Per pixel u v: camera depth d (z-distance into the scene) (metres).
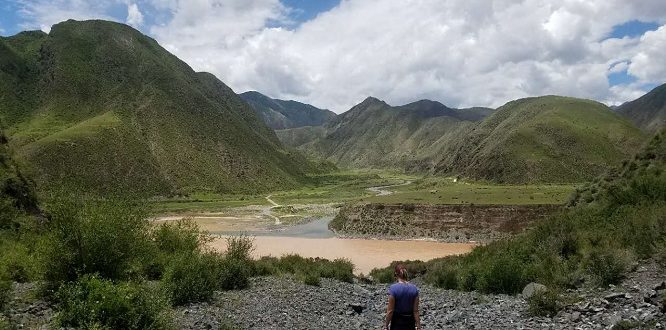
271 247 67.56
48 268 16.09
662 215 20.89
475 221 77.94
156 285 18.30
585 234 23.53
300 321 15.34
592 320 12.88
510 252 26.31
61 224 16.39
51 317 12.84
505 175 169.00
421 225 80.94
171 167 176.25
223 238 73.56
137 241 19.00
